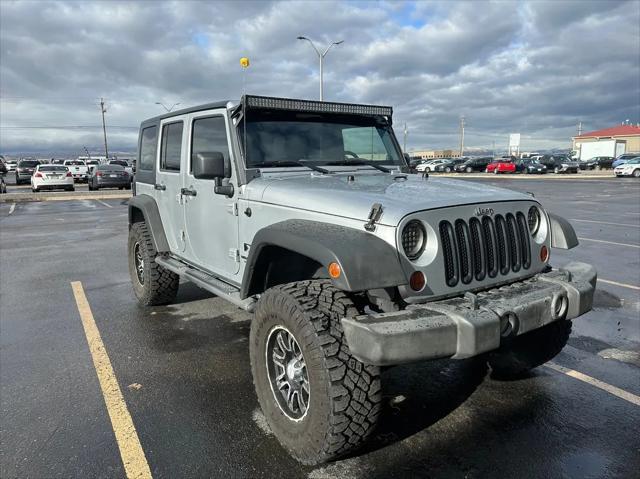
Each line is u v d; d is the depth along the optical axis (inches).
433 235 111.0
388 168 171.5
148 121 226.5
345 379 100.8
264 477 108.1
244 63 154.9
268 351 119.9
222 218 158.9
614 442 120.6
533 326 114.1
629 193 885.2
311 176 149.2
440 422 130.1
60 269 311.9
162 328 200.7
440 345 99.0
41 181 1076.5
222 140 156.6
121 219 580.4
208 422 130.1
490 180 1412.4
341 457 110.7
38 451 117.7
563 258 321.1
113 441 121.7
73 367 164.2
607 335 189.3
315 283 115.0
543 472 109.6
